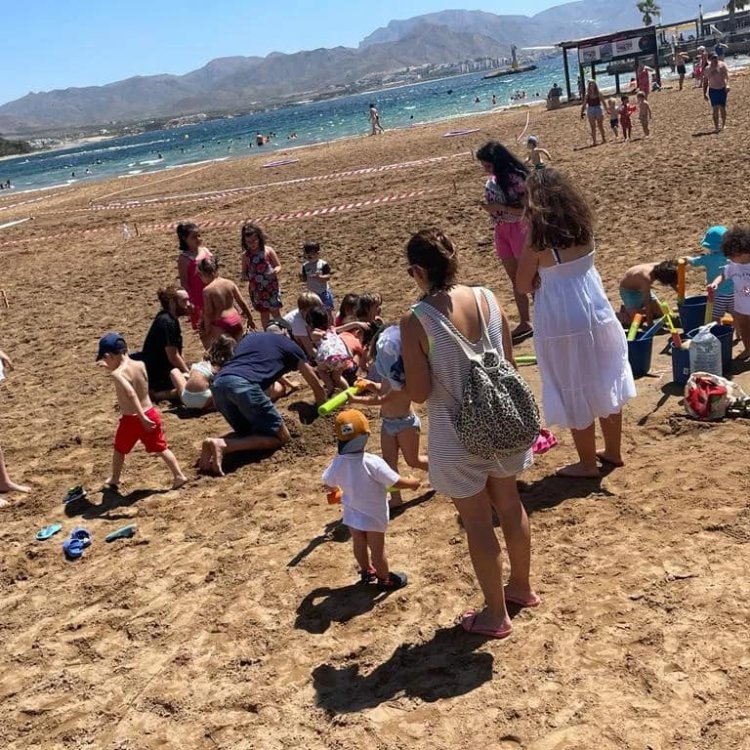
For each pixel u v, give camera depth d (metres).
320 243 14.77
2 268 18.34
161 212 23.38
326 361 7.45
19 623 4.96
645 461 5.50
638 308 7.71
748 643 3.64
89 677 4.34
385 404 5.56
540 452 5.92
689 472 5.21
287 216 18.30
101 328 11.95
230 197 24.20
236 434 7.18
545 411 5.25
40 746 3.89
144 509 6.21
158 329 8.54
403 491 5.78
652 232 11.43
